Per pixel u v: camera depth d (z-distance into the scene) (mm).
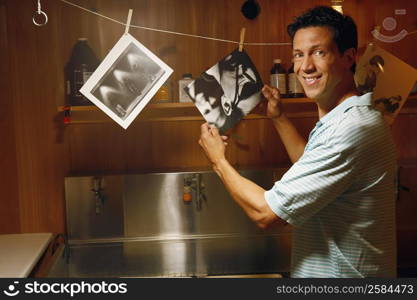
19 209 2170
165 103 1999
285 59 2209
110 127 2178
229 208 2119
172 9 2148
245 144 2238
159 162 2211
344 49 1175
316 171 1091
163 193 2080
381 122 1106
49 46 2111
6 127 2131
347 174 1077
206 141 1347
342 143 1064
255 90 1666
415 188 2141
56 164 2166
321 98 1215
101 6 2115
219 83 1665
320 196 1093
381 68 1758
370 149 1074
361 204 1116
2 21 2082
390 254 1183
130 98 1615
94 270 1846
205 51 2176
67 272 1826
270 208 1132
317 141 1128
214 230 2125
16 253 1802
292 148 1636
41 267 2109
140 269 1866
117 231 2082
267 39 2191
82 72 1963
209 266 1905
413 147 2287
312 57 1163
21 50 2104
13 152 2146
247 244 2102
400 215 2154
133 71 1607
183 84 1997
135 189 2068
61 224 2191
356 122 1074
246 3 2156
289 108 2209
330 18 1147
